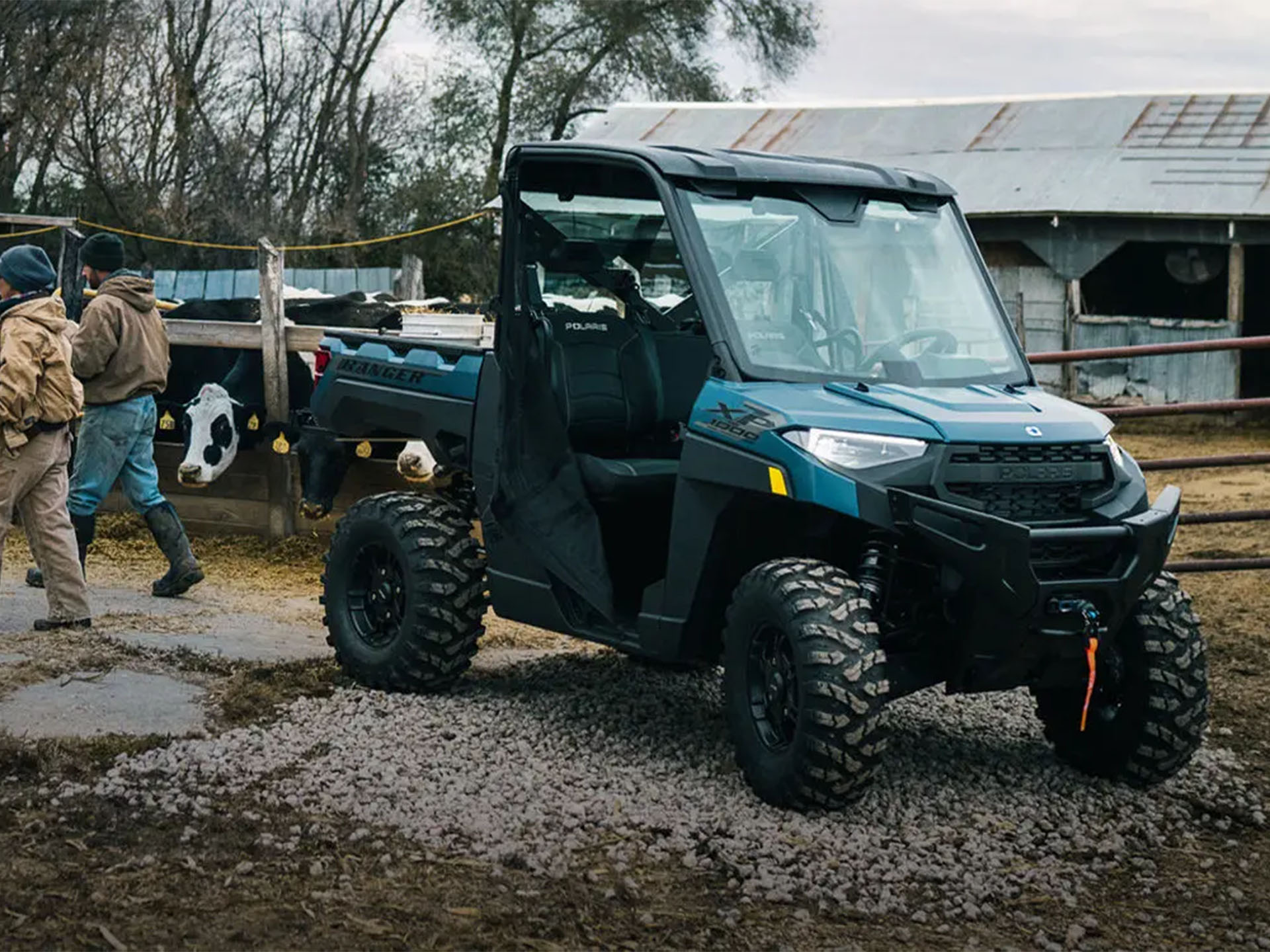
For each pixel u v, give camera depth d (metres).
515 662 7.47
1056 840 5.27
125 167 35.50
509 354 6.39
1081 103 25.41
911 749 6.23
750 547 5.68
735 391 5.57
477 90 39.25
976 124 25.52
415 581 6.48
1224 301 25.36
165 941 4.07
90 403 8.37
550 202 6.66
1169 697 5.66
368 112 38.09
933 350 6.00
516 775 5.57
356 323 11.23
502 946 4.17
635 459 6.58
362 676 6.70
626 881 4.64
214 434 10.35
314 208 38.28
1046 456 5.37
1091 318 22.33
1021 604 5.15
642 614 5.88
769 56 40.34
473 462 6.62
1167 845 5.35
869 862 4.96
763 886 4.69
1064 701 6.03
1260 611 9.52
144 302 8.48
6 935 4.03
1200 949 4.49
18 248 7.08
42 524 7.34
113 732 5.73
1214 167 22.33
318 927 4.22
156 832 4.83
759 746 5.43
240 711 6.12
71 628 7.44
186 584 8.88
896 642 5.67
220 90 38.66
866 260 6.09
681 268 6.91
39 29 34.06
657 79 39.56
